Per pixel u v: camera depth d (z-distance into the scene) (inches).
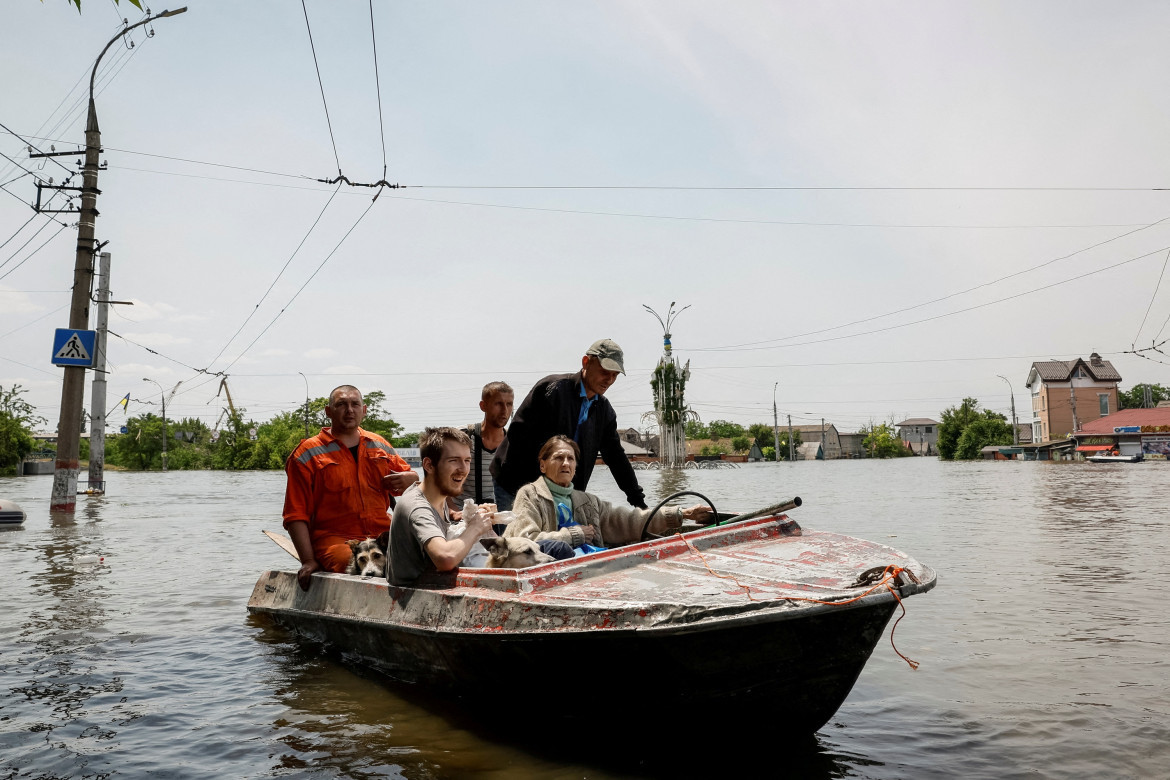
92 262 705.6
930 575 149.9
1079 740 147.9
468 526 175.3
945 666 197.5
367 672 202.7
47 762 144.3
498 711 165.3
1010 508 668.1
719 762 142.6
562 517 196.9
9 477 2106.3
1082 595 280.1
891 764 139.4
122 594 312.3
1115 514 592.4
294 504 245.6
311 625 231.9
